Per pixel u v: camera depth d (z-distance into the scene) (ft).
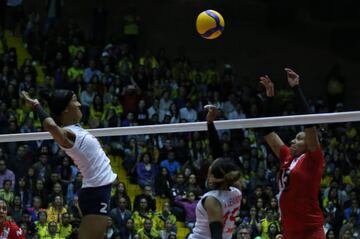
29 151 85.51
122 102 102.94
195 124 44.96
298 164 37.24
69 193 81.41
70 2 125.08
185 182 86.79
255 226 79.05
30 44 114.01
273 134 40.37
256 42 129.39
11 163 84.07
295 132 92.32
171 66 124.16
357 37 129.49
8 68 102.63
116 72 110.73
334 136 106.63
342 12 130.00
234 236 77.77
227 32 128.77
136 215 78.13
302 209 36.99
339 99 124.88
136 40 122.11
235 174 33.99
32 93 99.45
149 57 114.83
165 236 77.00
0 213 51.62
